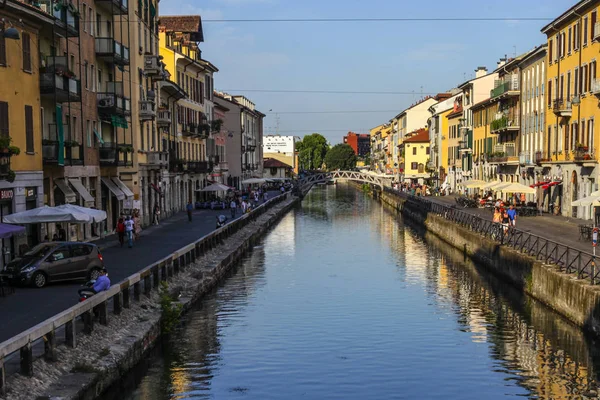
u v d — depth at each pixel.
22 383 13.30
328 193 141.62
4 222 25.73
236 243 42.38
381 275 35.56
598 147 43.72
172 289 25.62
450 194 93.19
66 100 32.69
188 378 18.50
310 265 39.22
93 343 16.86
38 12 28.73
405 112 140.25
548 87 54.19
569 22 49.38
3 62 26.48
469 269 37.16
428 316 26.09
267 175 147.12
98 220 27.28
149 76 52.59
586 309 22.02
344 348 21.67
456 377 18.89
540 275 26.97
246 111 104.44
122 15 44.84
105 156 40.44
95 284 19.27
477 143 81.56
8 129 26.78
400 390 17.86
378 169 193.12
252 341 22.31
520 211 51.75
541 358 20.41
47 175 31.80
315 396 17.38
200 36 78.31
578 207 47.34
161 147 56.97
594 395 17.41
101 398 15.36
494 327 24.17
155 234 43.16
